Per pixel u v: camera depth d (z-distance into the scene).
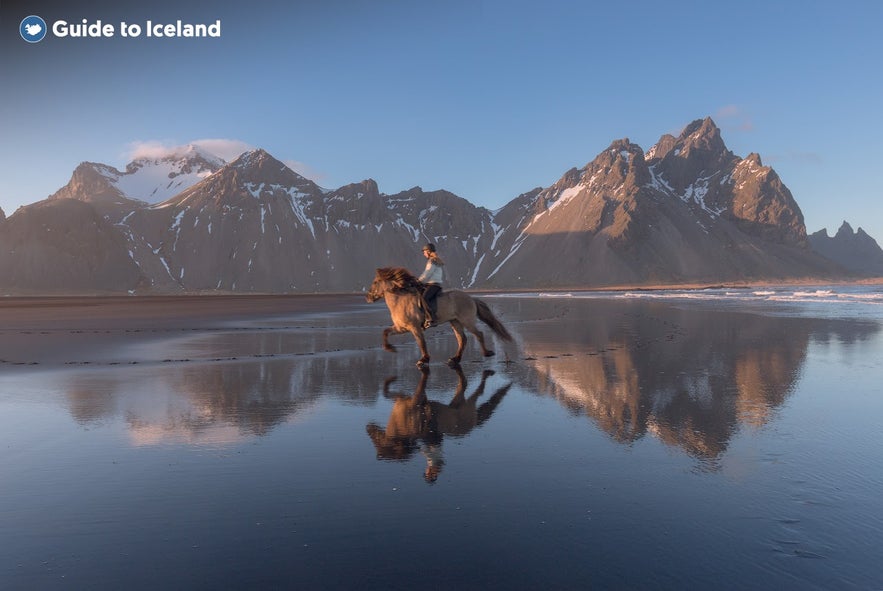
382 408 7.21
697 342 15.33
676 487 4.18
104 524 3.55
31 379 9.61
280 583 2.82
